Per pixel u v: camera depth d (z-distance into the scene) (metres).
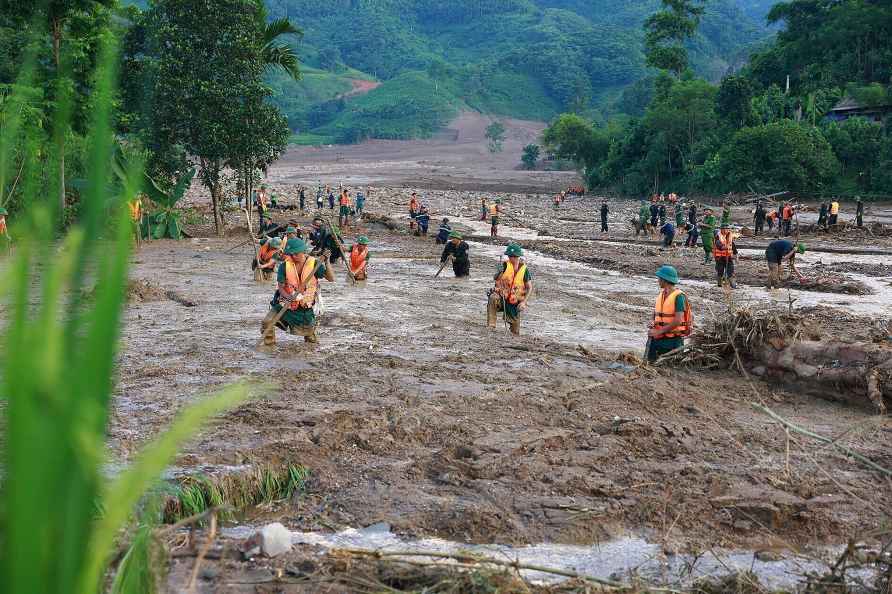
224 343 11.55
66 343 0.64
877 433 7.64
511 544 5.25
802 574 4.64
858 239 35.12
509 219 47.44
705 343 10.49
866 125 65.94
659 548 5.21
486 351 11.27
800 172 63.03
